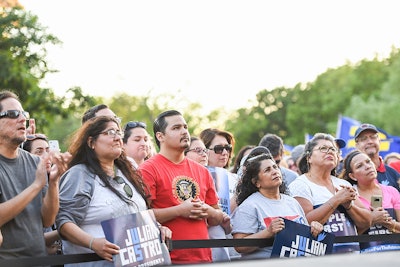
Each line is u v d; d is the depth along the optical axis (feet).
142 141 29.71
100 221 22.39
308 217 27.94
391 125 177.17
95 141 23.11
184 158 26.66
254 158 27.55
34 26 73.77
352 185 31.50
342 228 28.37
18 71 69.36
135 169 24.23
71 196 22.30
